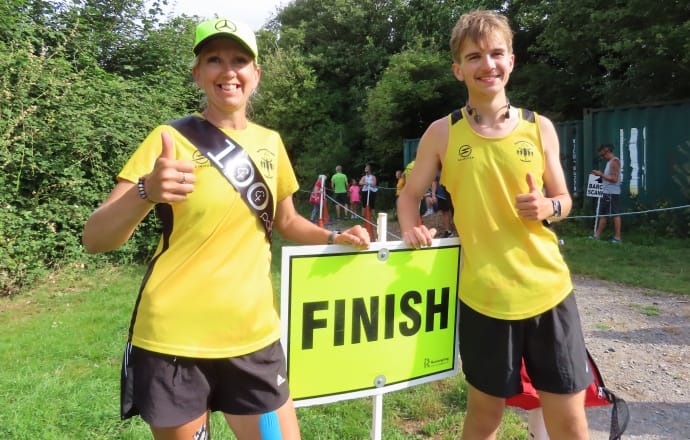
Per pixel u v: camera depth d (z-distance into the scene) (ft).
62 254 24.64
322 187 47.83
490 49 6.44
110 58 34.01
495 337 6.49
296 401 6.77
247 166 5.58
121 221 5.04
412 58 67.97
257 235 5.68
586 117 36.70
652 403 11.38
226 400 5.64
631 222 33.53
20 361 13.79
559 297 6.50
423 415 10.77
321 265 6.75
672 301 18.90
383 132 69.62
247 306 5.50
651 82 39.81
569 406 6.46
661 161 32.94
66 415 10.28
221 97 5.58
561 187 6.71
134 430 9.84
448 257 7.55
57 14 28.96
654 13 34.50
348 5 94.07
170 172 4.75
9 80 23.38
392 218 53.47
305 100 86.63
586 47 42.73
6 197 22.72
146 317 5.34
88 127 25.77
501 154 6.49
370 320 7.09
